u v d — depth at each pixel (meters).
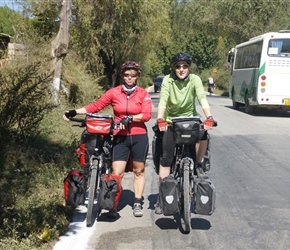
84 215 6.11
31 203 6.16
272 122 17.64
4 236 5.08
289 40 19.55
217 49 72.44
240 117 19.69
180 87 5.69
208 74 66.50
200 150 5.66
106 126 5.59
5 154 8.13
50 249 4.99
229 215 6.22
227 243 5.22
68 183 5.83
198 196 5.34
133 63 5.91
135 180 6.17
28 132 9.18
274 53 19.59
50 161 8.46
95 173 5.66
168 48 75.69
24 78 9.05
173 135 5.43
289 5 40.00
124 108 5.91
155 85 49.53
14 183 7.01
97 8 23.12
